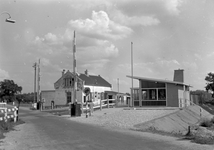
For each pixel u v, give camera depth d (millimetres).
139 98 30797
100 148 8008
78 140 9516
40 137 10398
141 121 16406
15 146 8531
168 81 29109
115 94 50906
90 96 45469
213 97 51000
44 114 27891
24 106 54156
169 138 10125
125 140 9539
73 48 22797
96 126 14578
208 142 9109
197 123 22359
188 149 7977
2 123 14227
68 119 20266
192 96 41656
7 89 52906
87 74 49562
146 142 9148
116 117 18844
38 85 42156
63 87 46469
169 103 29328
